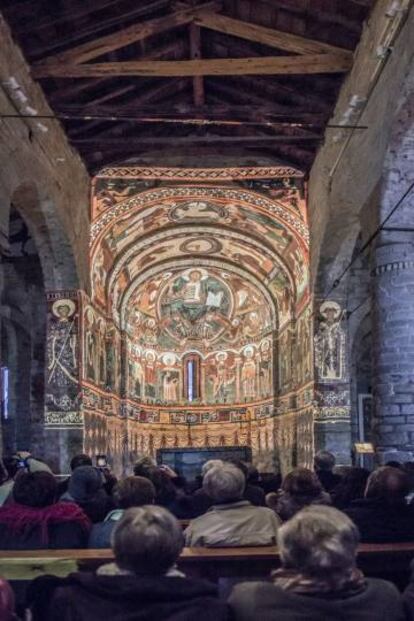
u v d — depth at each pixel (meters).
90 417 24.30
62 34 16.36
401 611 3.53
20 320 25.42
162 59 19.08
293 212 24.91
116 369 29.81
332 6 15.51
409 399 14.37
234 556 5.41
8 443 25.70
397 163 14.40
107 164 23.17
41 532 6.20
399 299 14.52
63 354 22.67
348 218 20.25
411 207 14.61
